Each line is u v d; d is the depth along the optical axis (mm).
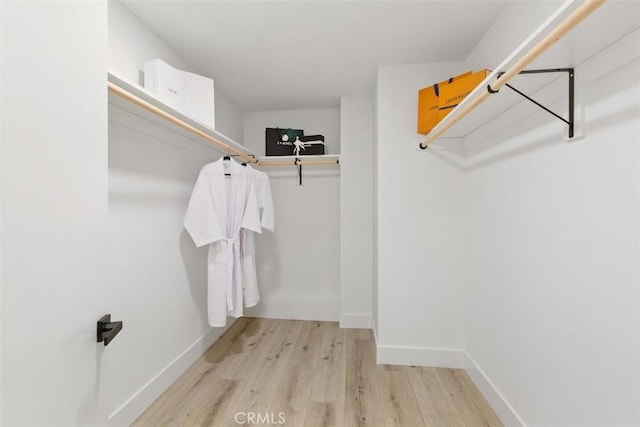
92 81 643
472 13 1474
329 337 2463
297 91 2492
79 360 597
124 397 1392
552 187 1094
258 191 2387
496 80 983
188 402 1594
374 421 1450
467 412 1521
